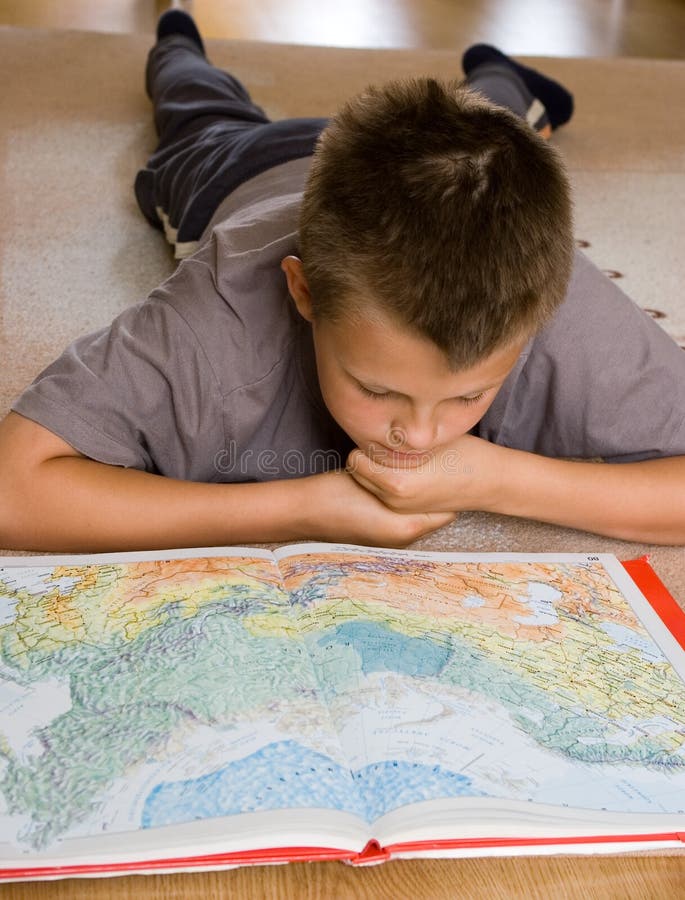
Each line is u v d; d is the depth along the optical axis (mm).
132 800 534
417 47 2699
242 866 549
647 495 875
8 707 594
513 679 653
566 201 720
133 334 838
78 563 739
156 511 799
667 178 1888
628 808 560
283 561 763
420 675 644
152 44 2357
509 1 3221
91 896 525
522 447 983
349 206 674
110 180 1700
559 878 563
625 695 654
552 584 771
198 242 1294
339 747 579
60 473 795
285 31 2717
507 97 1834
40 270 1397
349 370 706
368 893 544
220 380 841
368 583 740
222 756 563
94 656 639
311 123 1313
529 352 914
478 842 535
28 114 1922
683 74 2504
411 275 649
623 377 907
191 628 667
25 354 1193
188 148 1479
